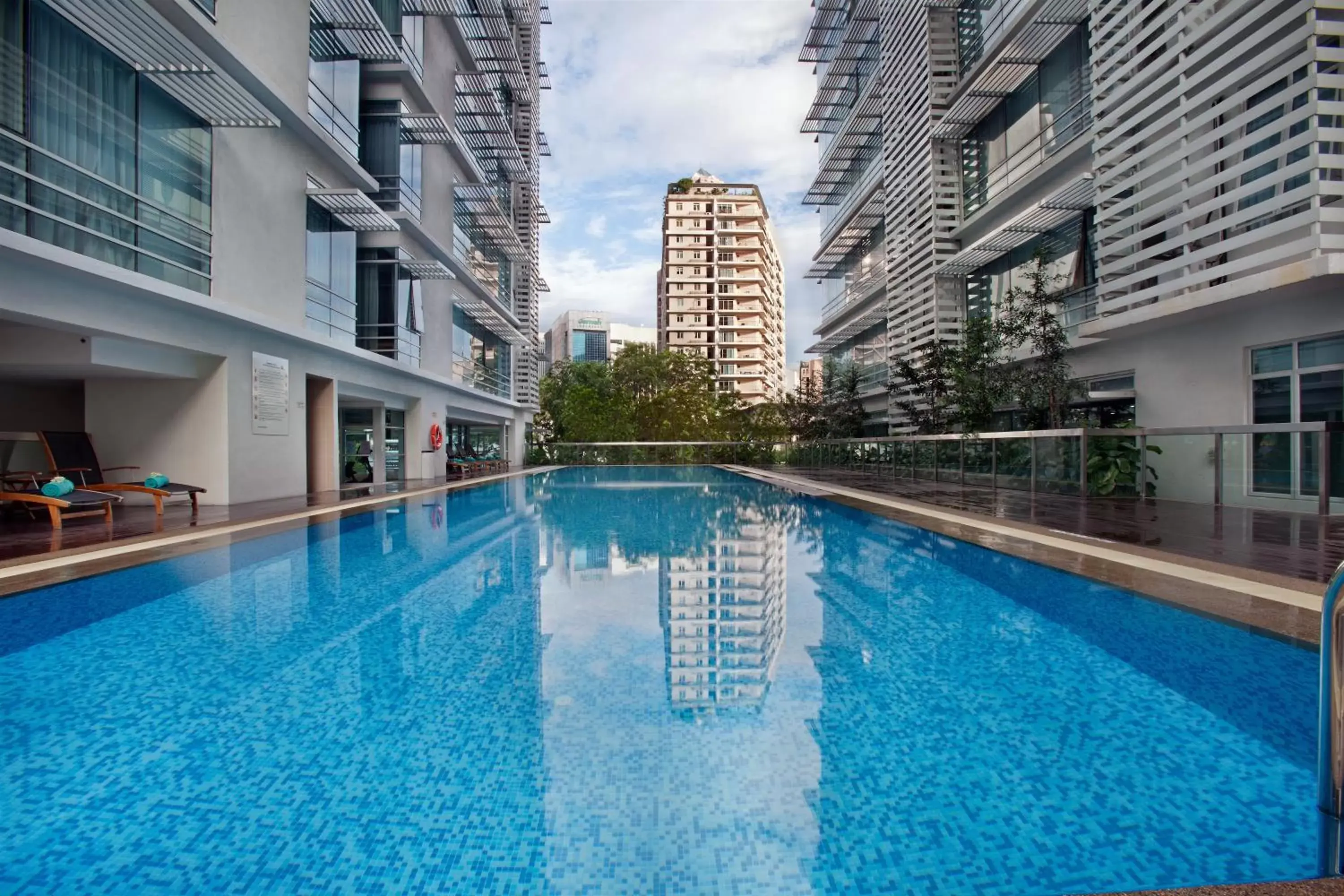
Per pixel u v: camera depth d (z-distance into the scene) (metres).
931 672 3.37
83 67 7.73
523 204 29.92
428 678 3.32
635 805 2.19
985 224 17.20
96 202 7.88
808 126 29.75
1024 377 12.34
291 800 2.22
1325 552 5.33
